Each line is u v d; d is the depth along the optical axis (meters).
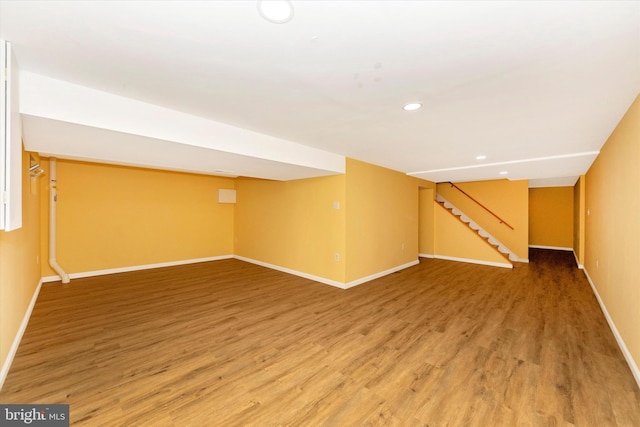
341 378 2.15
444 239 7.28
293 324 3.14
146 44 1.52
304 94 2.14
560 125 2.82
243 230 6.83
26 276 3.17
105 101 2.14
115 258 5.38
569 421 1.71
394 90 2.06
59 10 1.25
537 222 9.32
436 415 1.77
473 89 2.03
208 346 2.63
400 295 4.21
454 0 1.17
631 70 1.74
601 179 3.77
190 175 6.43
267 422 1.70
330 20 1.31
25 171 2.98
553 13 1.25
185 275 5.31
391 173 5.66
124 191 5.46
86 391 1.96
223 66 1.75
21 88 1.80
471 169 5.48
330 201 4.75
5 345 2.21
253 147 3.14
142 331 2.93
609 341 2.75
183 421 1.70
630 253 2.45
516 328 3.05
